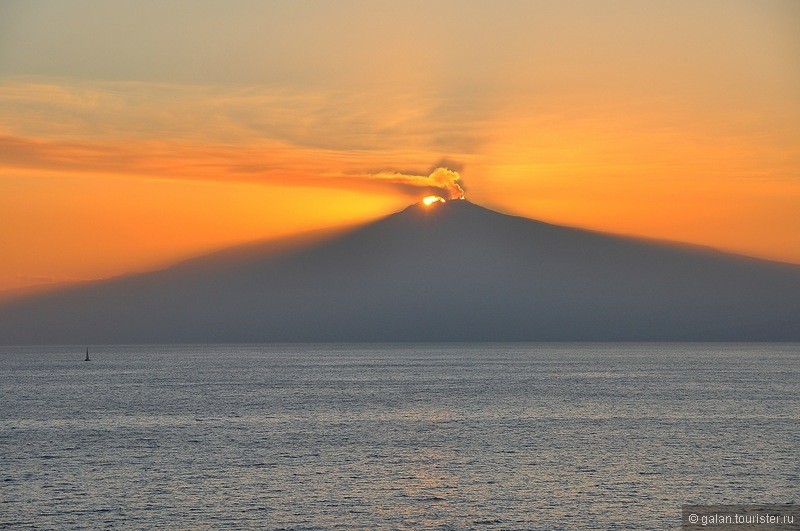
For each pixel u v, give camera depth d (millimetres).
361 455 93188
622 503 72312
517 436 106750
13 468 86375
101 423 122375
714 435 106750
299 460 90312
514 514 69188
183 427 117375
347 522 67125
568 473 83125
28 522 67062
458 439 104438
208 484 79000
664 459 89875
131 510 70188
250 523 66812
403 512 69688
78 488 77438
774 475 82062
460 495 74875
